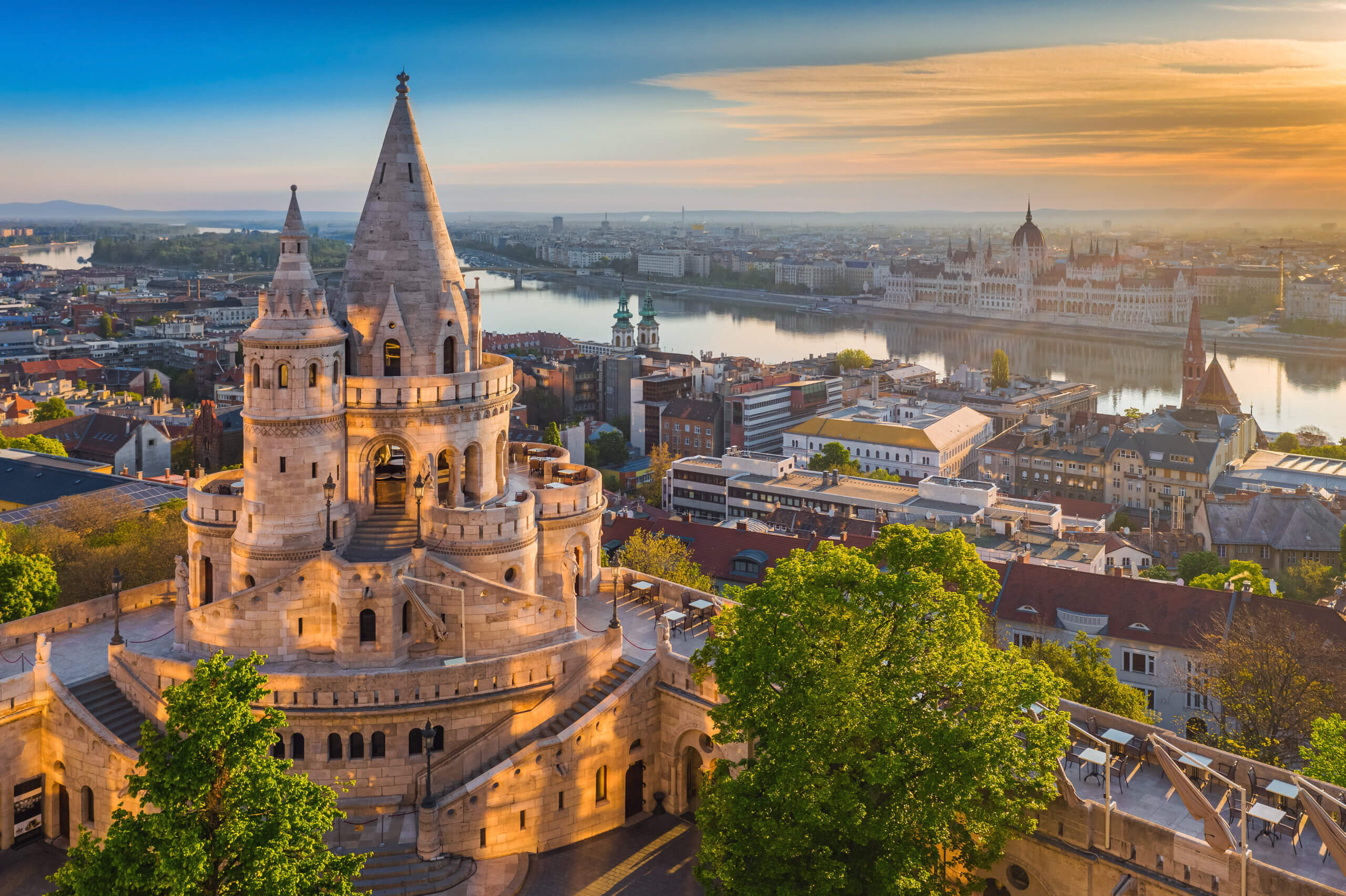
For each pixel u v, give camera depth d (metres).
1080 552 163.88
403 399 89.56
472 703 82.88
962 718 67.19
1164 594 132.12
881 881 63.81
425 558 86.75
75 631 96.50
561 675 87.12
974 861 68.50
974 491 192.12
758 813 65.62
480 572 89.75
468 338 94.62
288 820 55.88
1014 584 139.25
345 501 90.81
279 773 57.75
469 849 80.00
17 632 93.69
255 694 57.38
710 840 67.69
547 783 82.31
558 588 101.06
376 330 90.56
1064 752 68.44
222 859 55.31
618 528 163.75
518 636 89.12
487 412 93.75
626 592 106.62
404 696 81.19
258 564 87.56
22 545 130.38
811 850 64.12
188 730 55.78
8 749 82.88
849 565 69.06
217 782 55.88
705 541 158.38
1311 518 193.38
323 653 86.06
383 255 90.81
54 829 85.12
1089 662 107.00
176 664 83.44
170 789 54.50
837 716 64.44
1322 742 79.31
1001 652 73.44
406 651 86.50
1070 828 69.38
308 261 88.06
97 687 85.94
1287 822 68.06
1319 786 67.81
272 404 86.44
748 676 67.38
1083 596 135.00
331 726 80.94
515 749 84.19
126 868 53.59
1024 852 71.50
